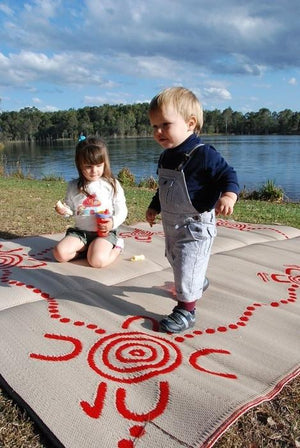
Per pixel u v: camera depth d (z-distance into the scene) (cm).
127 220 593
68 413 189
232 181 248
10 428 185
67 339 249
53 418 186
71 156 4288
